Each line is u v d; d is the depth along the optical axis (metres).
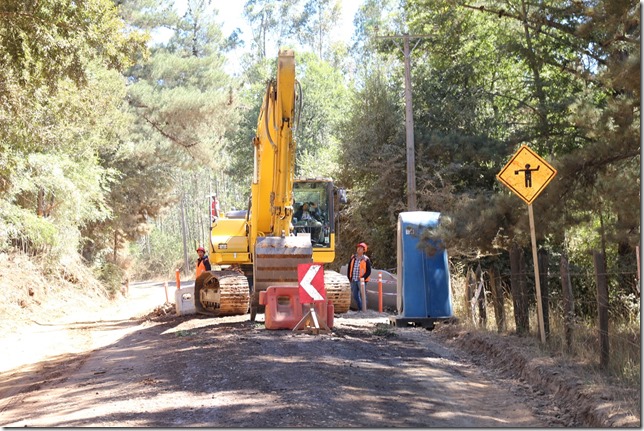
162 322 21.91
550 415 9.29
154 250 89.88
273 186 17.31
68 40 17.52
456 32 30.95
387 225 33.88
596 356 11.54
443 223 15.72
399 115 34.00
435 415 9.03
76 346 18.62
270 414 8.58
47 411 10.26
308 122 71.81
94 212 35.06
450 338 16.33
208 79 50.34
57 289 31.42
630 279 19.16
